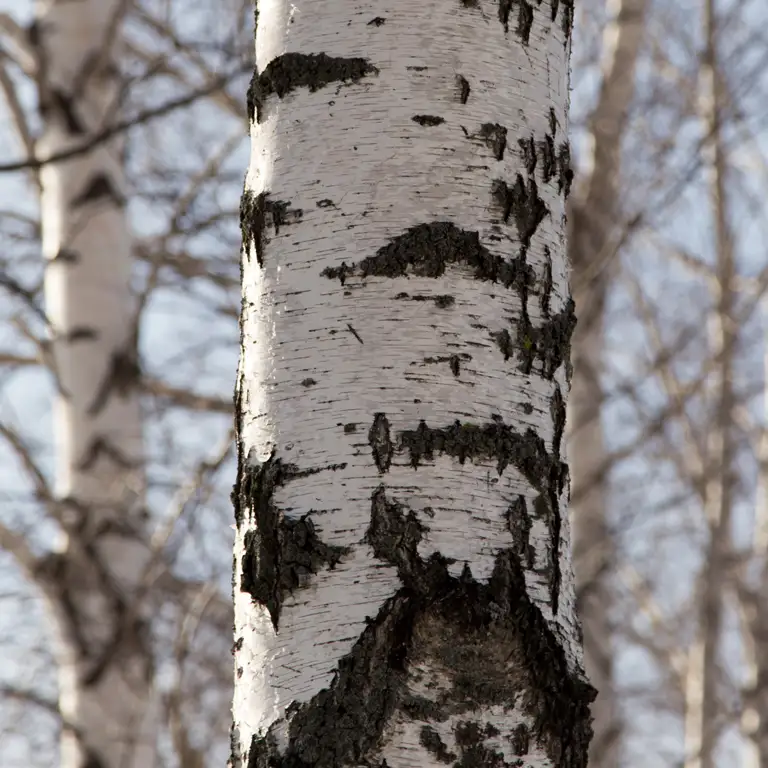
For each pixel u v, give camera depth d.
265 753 2.47
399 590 2.49
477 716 2.44
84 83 8.43
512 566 2.54
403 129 2.74
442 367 2.61
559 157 2.90
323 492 2.57
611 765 9.80
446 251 2.67
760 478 15.65
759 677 13.39
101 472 8.00
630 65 10.62
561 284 2.85
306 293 2.70
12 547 7.68
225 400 9.30
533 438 2.65
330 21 2.83
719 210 12.95
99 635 7.63
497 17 2.86
